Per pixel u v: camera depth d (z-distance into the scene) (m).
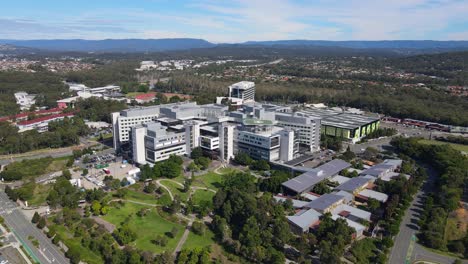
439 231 195.00
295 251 181.00
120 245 185.12
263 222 191.62
